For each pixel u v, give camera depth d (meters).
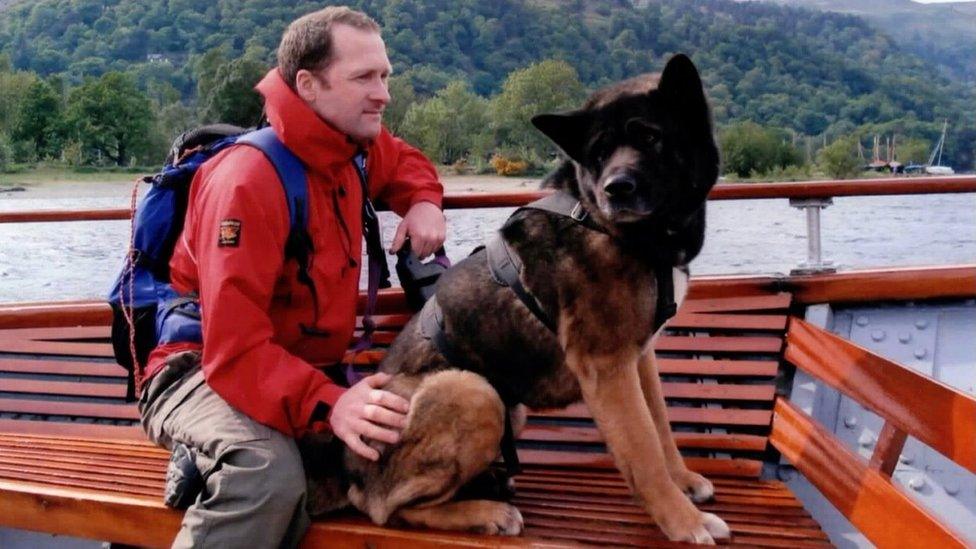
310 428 2.71
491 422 2.64
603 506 2.91
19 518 2.99
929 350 3.57
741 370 3.50
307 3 140.88
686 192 2.72
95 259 11.20
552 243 2.76
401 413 2.61
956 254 8.02
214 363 2.64
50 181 52.06
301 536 2.68
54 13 155.00
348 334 3.01
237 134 3.18
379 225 3.27
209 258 2.68
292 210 2.77
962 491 3.12
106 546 3.14
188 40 144.00
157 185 3.07
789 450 3.11
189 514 2.60
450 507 2.64
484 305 2.82
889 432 2.54
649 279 2.66
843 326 3.72
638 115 2.66
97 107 69.56
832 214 13.93
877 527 2.43
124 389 3.92
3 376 4.10
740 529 2.67
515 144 20.94
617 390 2.64
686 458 3.27
